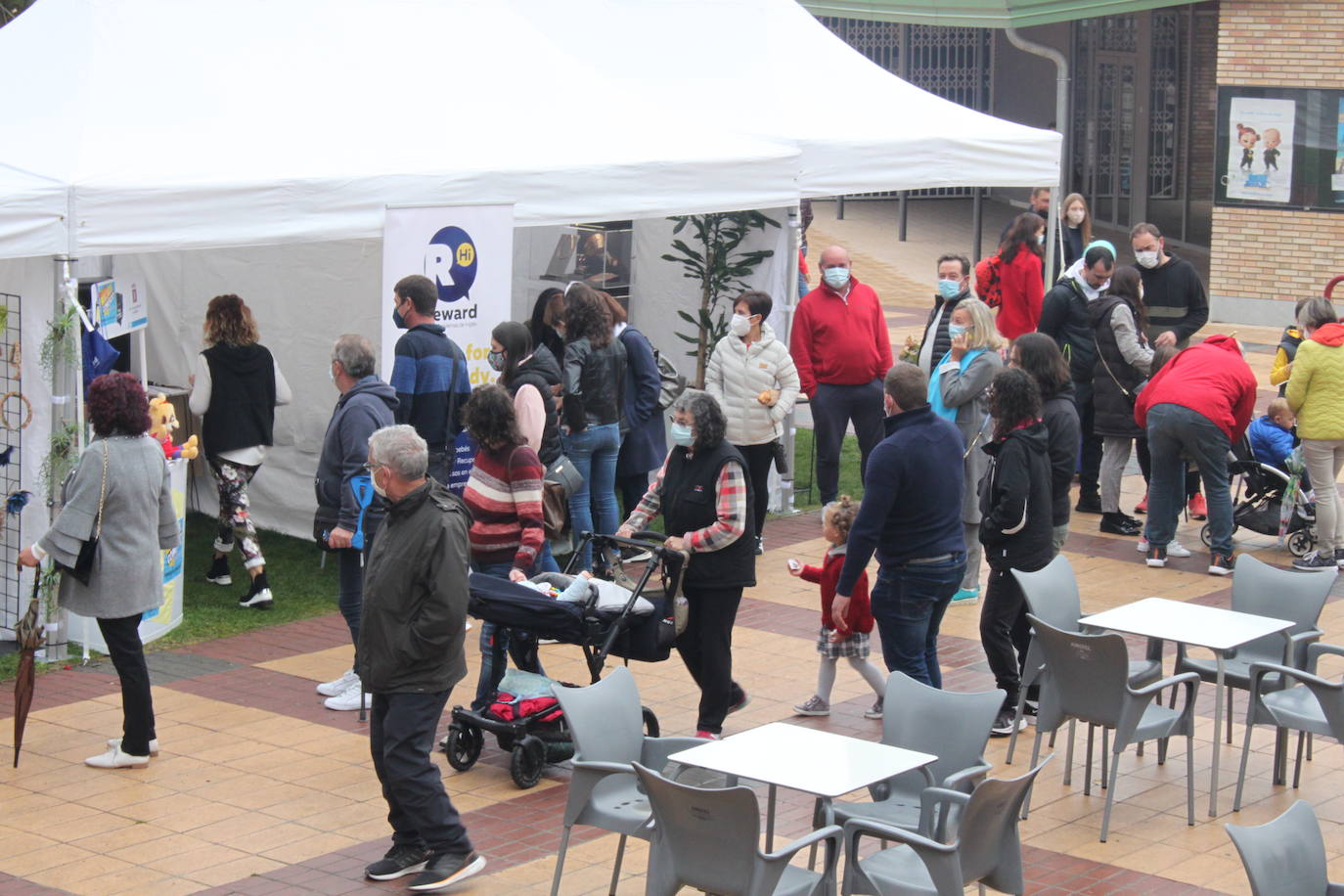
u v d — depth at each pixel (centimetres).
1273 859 508
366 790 761
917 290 2664
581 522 1103
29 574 927
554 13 1385
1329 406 1180
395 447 630
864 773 566
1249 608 846
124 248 887
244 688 905
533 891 655
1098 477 1385
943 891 539
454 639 642
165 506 779
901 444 779
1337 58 2198
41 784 761
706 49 1416
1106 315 1281
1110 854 706
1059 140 1412
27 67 994
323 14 1124
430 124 1070
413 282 941
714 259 1366
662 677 941
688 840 546
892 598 796
